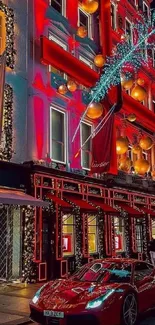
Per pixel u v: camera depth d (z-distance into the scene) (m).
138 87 16.16
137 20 27.55
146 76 27.20
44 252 15.24
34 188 14.73
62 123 18.05
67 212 16.22
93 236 18.80
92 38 21.44
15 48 15.63
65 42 18.95
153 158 26.50
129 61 24.41
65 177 16.59
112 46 22.81
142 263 9.41
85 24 21.38
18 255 14.24
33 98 16.12
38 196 14.88
